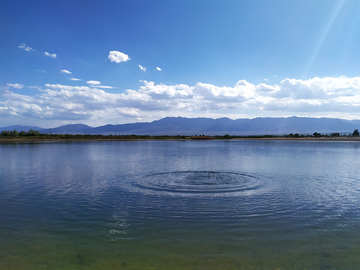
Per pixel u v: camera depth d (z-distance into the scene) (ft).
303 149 146.41
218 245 23.03
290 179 53.01
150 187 45.47
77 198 38.22
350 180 51.88
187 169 66.95
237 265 19.89
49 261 20.39
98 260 20.56
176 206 34.06
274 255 21.36
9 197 38.91
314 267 19.57
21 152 126.00
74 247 22.68
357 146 174.09
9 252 21.80
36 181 51.24
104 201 36.52
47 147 170.19
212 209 32.81
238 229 26.48
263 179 52.80
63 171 64.08
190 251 21.99
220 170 65.16
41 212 31.83
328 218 29.63
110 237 24.59
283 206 34.12
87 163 80.48
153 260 20.58
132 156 105.19
